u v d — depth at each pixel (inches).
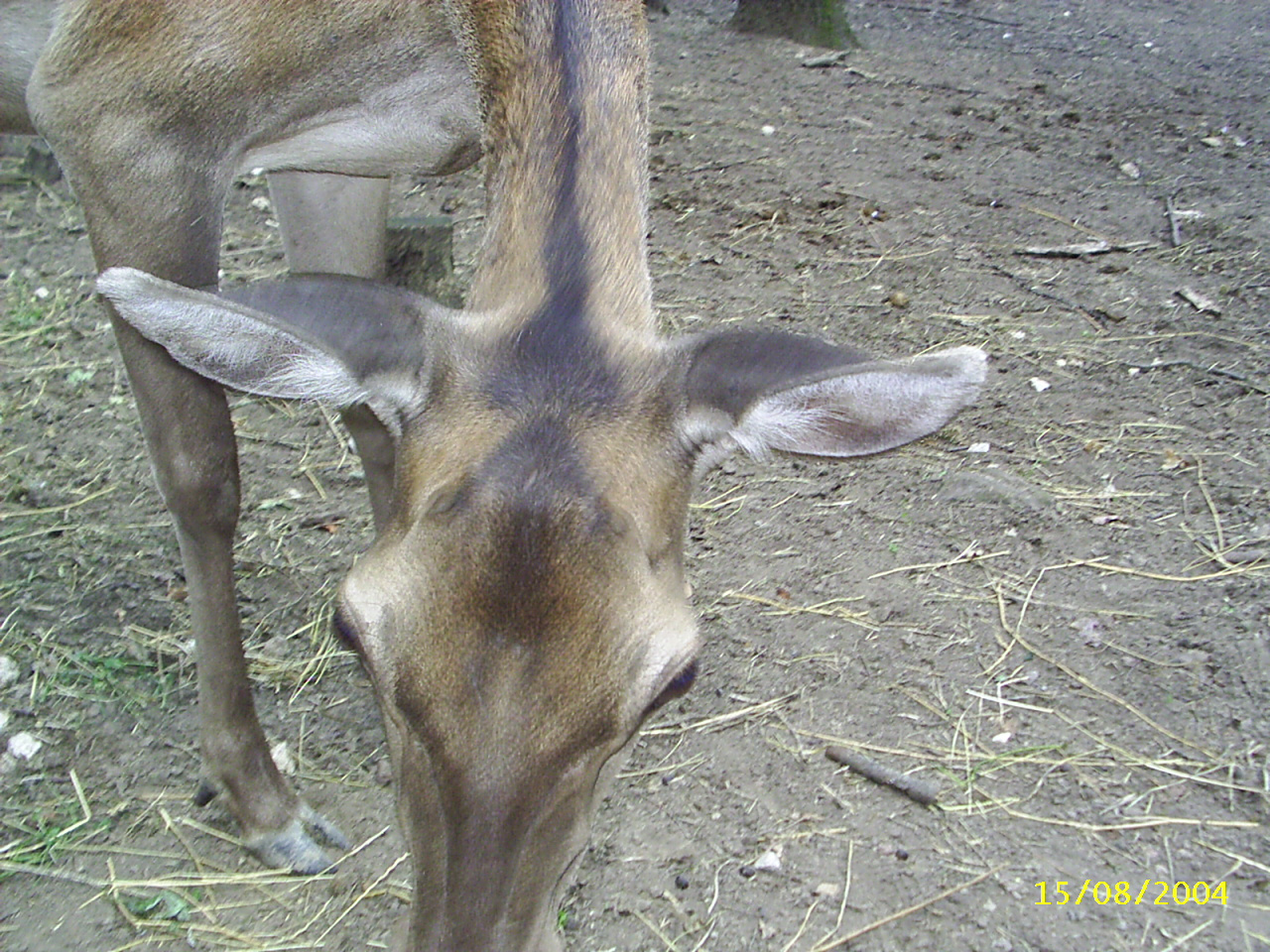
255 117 42.3
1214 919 41.1
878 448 33.2
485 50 38.8
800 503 58.9
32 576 54.5
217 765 43.6
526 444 31.2
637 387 33.0
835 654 51.1
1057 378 67.4
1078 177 94.5
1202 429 62.5
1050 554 55.1
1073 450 61.3
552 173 35.9
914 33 144.2
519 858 29.7
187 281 42.8
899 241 83.0
